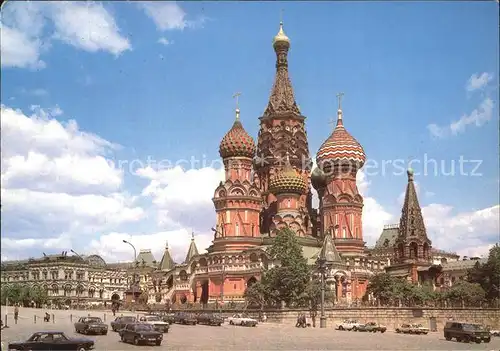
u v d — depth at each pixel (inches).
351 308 4601.4
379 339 3272.6
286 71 7800.2
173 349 2378.2
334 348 2605.8
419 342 3161.9
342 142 7003.0
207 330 3609.7
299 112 7628.0
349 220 6830.7
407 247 6471.5
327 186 7007.9
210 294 6437.0
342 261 6122.1
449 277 7568.9
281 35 7819.9
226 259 6392.7
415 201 6633.9
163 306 6023.6
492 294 5684.1
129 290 6796.3
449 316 4702.3
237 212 6717.5
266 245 6648.6
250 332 3545.8
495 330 4480.8
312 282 5172.2
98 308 6486.2
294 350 2427.4
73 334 3002.0
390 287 5546.3
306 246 6628.9
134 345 2512.3
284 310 4690.0
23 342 2146.9
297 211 6806.1
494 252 5861.2
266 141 7490.2
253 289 5231.3
